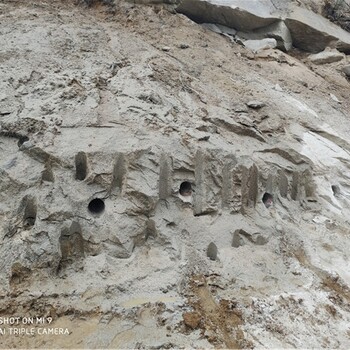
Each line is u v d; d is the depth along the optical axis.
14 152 4.03
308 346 3.35
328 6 9.99
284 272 4.15
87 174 3.97
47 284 3.49
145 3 8.09
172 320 3.34
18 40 5.55
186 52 6.94
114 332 3.20
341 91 7.93
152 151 4.19
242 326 3.44
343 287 4.11
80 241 3.78
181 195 4.32
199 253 4.02
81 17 7.05
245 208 4.61
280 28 8.59
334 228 4.91
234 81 6.56
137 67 5.58
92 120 4.36
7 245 3.58
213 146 4.58
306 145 5.66
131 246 3.86
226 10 8.20
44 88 4.69
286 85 7.14
